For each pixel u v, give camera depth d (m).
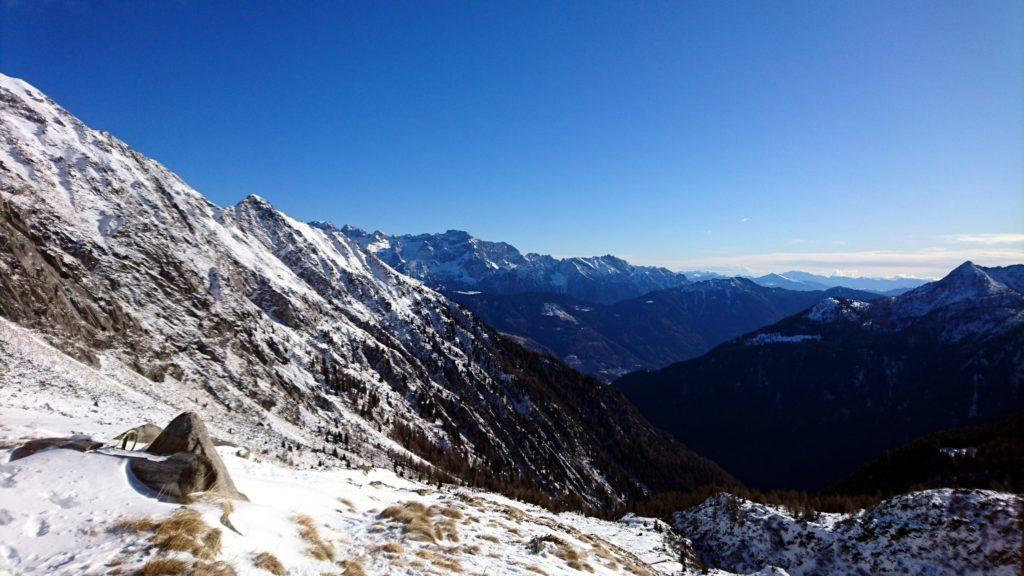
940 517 46.06
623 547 55.00
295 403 125.81
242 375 118.69
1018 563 39.44
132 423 40.34
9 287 69.12
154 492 17.22
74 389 52.12
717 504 71.31
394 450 134.00
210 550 14.35
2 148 118.69
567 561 26.66
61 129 147.50
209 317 128.62
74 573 11.94
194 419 20.91
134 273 118.19
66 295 84.06
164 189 174.25
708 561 58.91
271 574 14.66
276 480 28.28
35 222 104.00
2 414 26.45
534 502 103.75
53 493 15.16
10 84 145.75
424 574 17.98
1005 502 44.00
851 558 48.22
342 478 38.16
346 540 20.97
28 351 54.88
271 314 168.62
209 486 19.30
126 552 13.16
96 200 130.12
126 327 96.06
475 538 26.06
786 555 53.56
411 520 25.25
